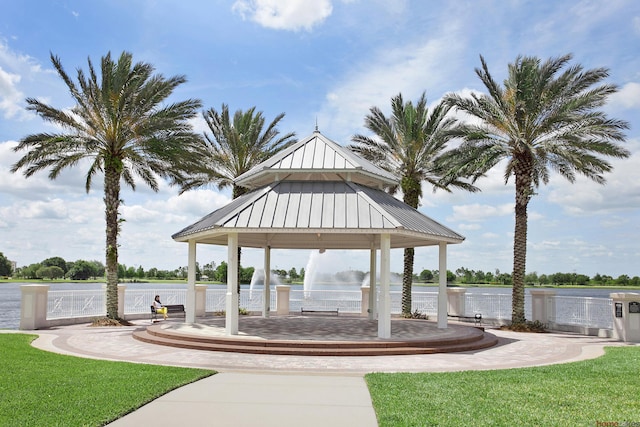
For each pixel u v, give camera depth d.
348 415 7.69
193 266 19.61
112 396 8.38
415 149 26.70
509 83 23.06
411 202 27.48
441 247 19.00
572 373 11.08
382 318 15.62
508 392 9.16
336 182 17.77
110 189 22.70
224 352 14.34
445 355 14.42
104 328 20.50
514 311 22.92
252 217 15.67
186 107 23.11
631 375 10.84
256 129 28.69
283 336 15.75
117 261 22.89
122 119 22.02
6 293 78.69
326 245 23.08
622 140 20.84
